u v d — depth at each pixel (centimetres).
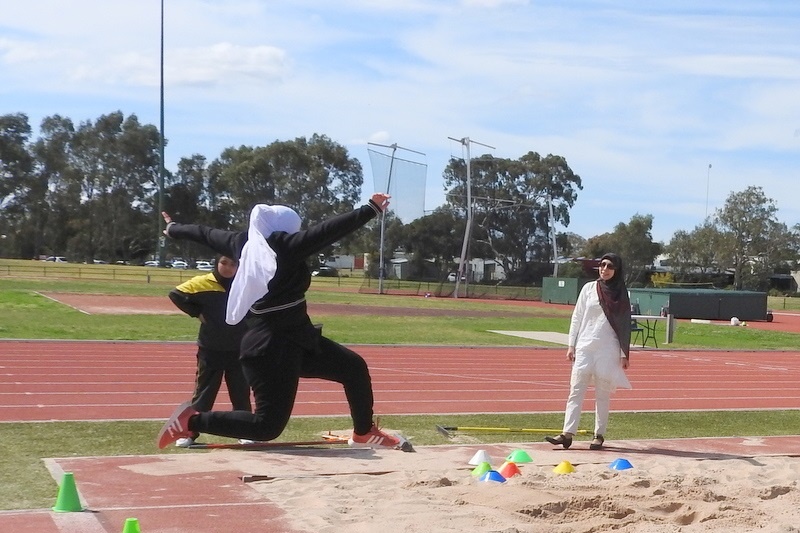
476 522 580
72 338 1902
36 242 9812
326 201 9094
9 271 6109
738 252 9275
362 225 582
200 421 599
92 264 8762
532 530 564
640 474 752
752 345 2652
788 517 615
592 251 9419
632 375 1684
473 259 7231
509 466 742
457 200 6278
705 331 3172
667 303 4119
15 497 622
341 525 571
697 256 9475
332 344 639
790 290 10006
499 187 8419
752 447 956
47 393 1152
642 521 593
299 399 1182
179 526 569
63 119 9856
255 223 592
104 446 823
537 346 2211
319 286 6203
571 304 5447
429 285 6009
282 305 592
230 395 858
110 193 9656
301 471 741
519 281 7081
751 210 9338
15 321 2308
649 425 1096
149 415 1019
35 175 9750
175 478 702
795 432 1080
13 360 1501
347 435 918
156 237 9619
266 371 589
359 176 9375
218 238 629
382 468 762
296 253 586
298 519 586
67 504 592
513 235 7094
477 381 1477
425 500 634
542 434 995
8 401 1080
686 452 914
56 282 4981
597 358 910
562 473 756
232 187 9112
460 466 788
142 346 1823
